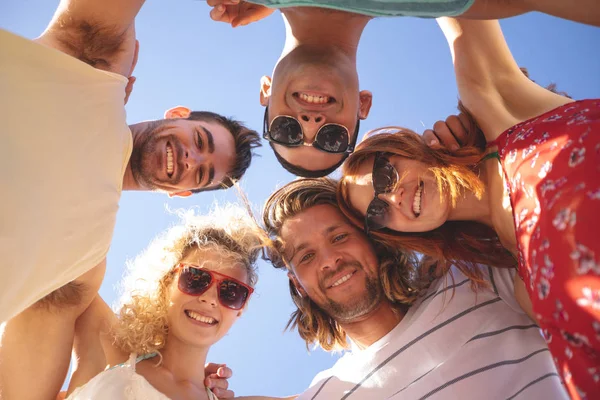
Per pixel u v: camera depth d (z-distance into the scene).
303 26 0.81
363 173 0.92
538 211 0.68
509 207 0.79
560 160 0.67
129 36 0.78
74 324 0.93
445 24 0.96
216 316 0.93
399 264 1.00
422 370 0.92
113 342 0.92
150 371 0.89
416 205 0.87
